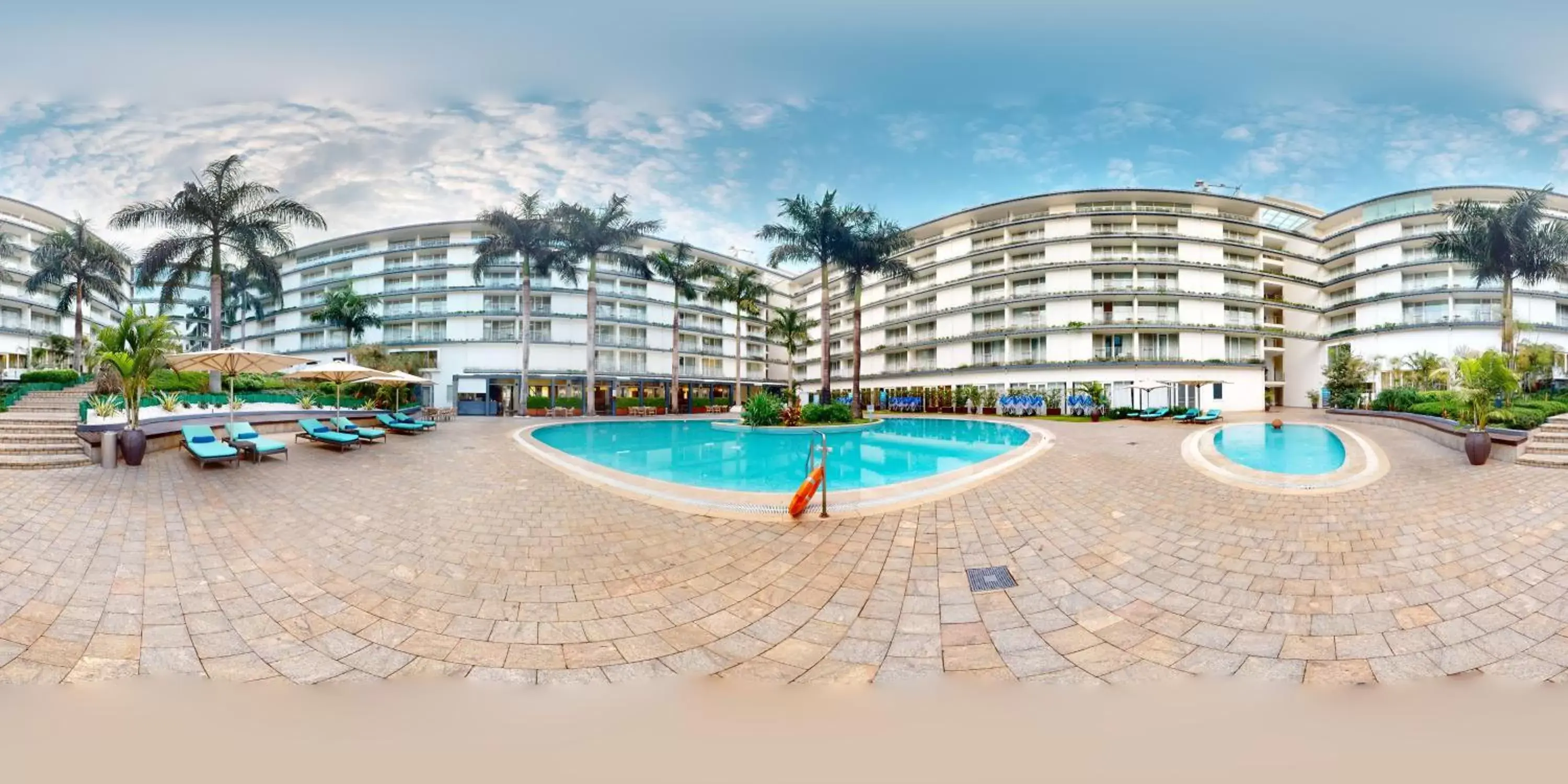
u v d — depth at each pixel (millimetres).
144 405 14602
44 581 4512
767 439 20750
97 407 11609
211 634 3793
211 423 14297
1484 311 36656
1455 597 4344
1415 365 32812
